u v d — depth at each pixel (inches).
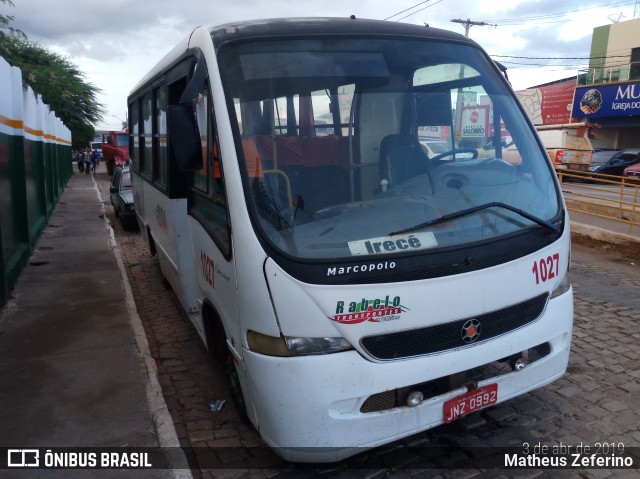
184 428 162.2
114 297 283.4
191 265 201.9
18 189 362.3
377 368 118.8
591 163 1111.0
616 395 175.3
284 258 116.9
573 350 212.1
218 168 137.2
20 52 1322.6
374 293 118.0
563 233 144.6
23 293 291.6
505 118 159.2
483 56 168.6
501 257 131.7
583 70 1349.7
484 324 129.7
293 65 141.5
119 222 613.3
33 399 173.2
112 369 195.0
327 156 136.0
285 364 116.0
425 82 153.4
